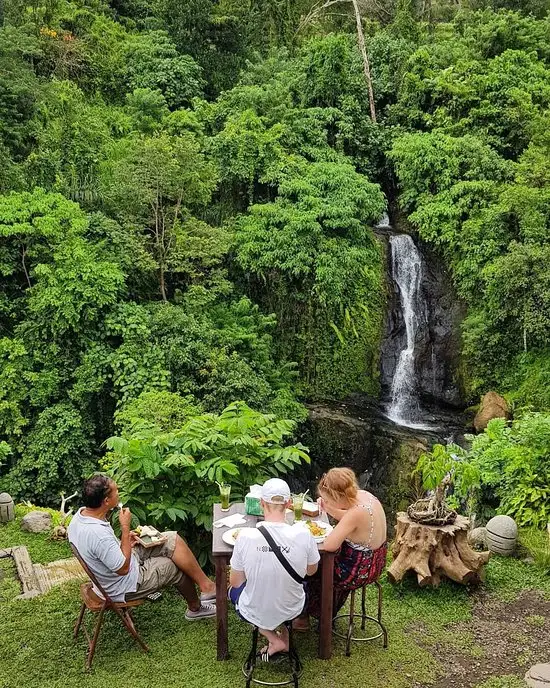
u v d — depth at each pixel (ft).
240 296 47.47
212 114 56.44
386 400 48.03
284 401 40.83
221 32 65.92
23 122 48.03
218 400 37.76
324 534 12.93
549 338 41.98
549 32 63.98
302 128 53.83
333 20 78.33
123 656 13.23
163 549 13.91
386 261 50.80
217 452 17.94
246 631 14.15
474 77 54.95
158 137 47.85
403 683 12.50
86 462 37.70
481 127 53.98
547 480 23.72
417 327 49.57
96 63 61.57
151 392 34.91
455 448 28.68
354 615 14.07
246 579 11.67
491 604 16.03
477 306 47.03
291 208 47.26
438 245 49.24
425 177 51.39
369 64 62.23
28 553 19.11
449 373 47.80
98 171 48.85
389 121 59.62
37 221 39.17
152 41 63.31
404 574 16.28
